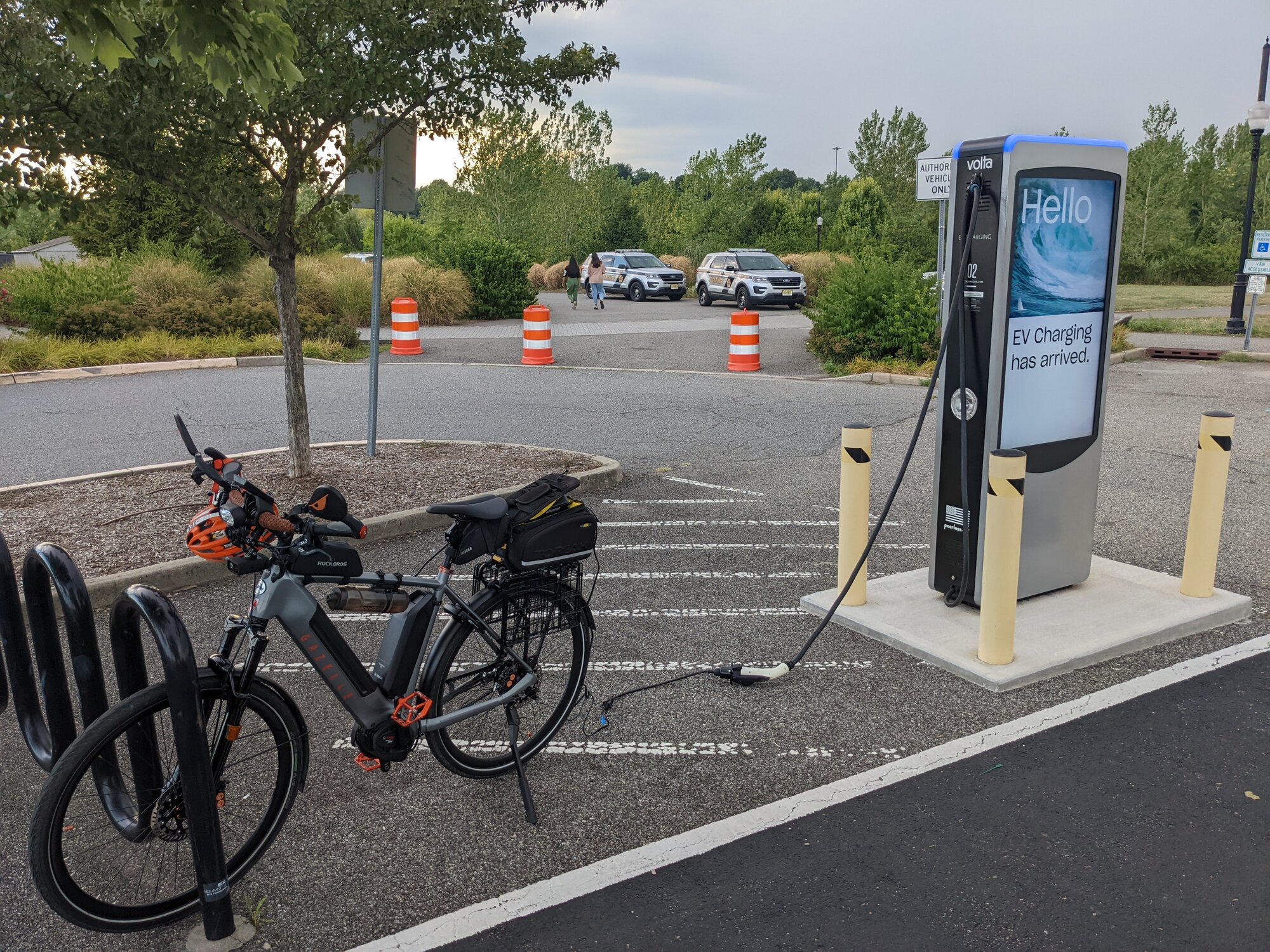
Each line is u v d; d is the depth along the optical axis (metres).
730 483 9.02
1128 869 3.46
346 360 18.31
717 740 4.43
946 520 5.84
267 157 7.86
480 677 3.97
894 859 3.54
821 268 33.47
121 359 17.03
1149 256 49.66
